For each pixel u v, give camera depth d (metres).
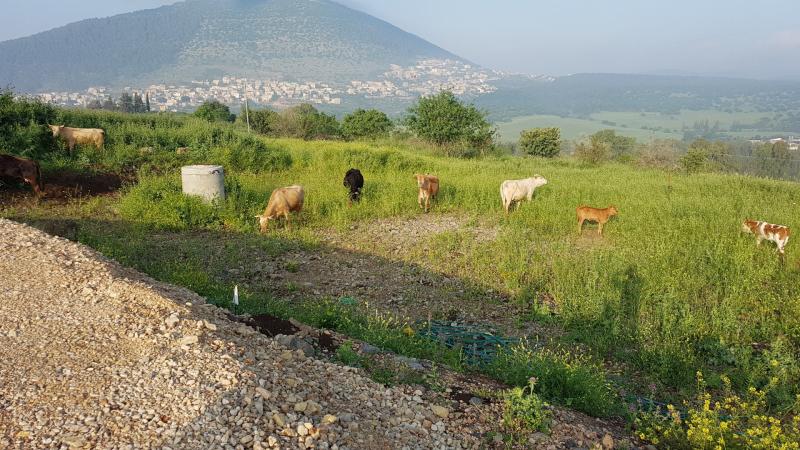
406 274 9.59
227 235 11.31
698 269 9.48
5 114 16.41
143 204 12.04
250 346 5.27
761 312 7.96
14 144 14.80
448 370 5.91
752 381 6.08
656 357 6.73
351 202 14.24
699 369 6.57
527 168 23.62
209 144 19.30
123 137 18.16
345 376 5.12
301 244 10.94
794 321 7.58
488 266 10.05
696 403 5.89
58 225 10.15
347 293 8.58
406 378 5.43
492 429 4.70
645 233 11.75
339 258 10.33
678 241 10.79
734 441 4.73
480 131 33.69
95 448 3.70
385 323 7.11
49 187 13.41
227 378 4.47
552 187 16.86
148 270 8.41
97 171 15.02
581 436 4.77
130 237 10.48
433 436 4.46
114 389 4.33
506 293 8.95
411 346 6.47
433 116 32.78
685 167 28.41
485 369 6.04
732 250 10.24
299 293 8.45
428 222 13.40
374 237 11.84
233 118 57.81
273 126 40.69
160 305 5.84
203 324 5.45
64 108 23.92
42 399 4.19
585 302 8.05
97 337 5.14
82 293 6.06
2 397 4.19
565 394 5.62
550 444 4.58
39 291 6.08
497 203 15.13
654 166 29.78
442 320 7.80
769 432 4.87
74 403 4.15
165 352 4.88
